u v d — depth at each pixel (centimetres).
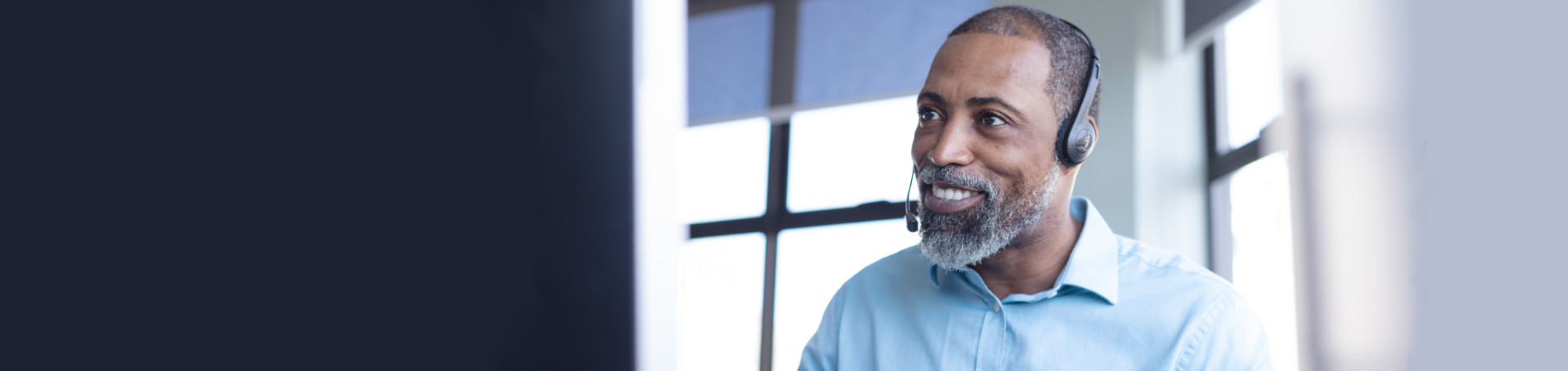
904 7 345
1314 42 172
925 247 76
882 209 367
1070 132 73
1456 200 65
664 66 63
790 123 391
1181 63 271
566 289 46
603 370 51
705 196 398
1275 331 219
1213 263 258
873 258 369
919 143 75
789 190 387
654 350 62
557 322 43
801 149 387
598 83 53
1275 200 227
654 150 62
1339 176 163
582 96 50
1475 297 60
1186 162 266
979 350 81
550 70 45
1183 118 268
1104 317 78
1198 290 78
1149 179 262
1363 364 169
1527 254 62
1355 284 163
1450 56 68
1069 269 77
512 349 36
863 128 379
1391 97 73
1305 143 182
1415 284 65
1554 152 63
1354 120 158
